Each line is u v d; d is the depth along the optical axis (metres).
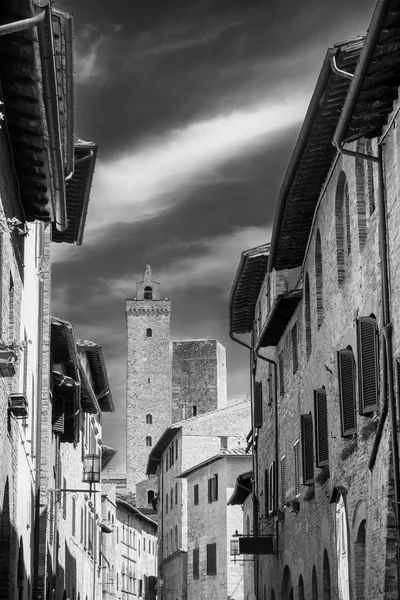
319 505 32.81
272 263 36.53
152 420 187.38
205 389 170.38
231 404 99.00
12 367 19.73
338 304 29.14
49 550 41.62
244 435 94.69
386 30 19.05
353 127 23.03
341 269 29.19
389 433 22.56
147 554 120.69
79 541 60.53
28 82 19.83
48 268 38.00
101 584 79.38
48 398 38.66
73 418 47.78
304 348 36.19
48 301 38.25
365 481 25.53
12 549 25.16
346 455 27.98
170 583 95.56
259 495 50.06
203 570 82.88
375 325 24.77
